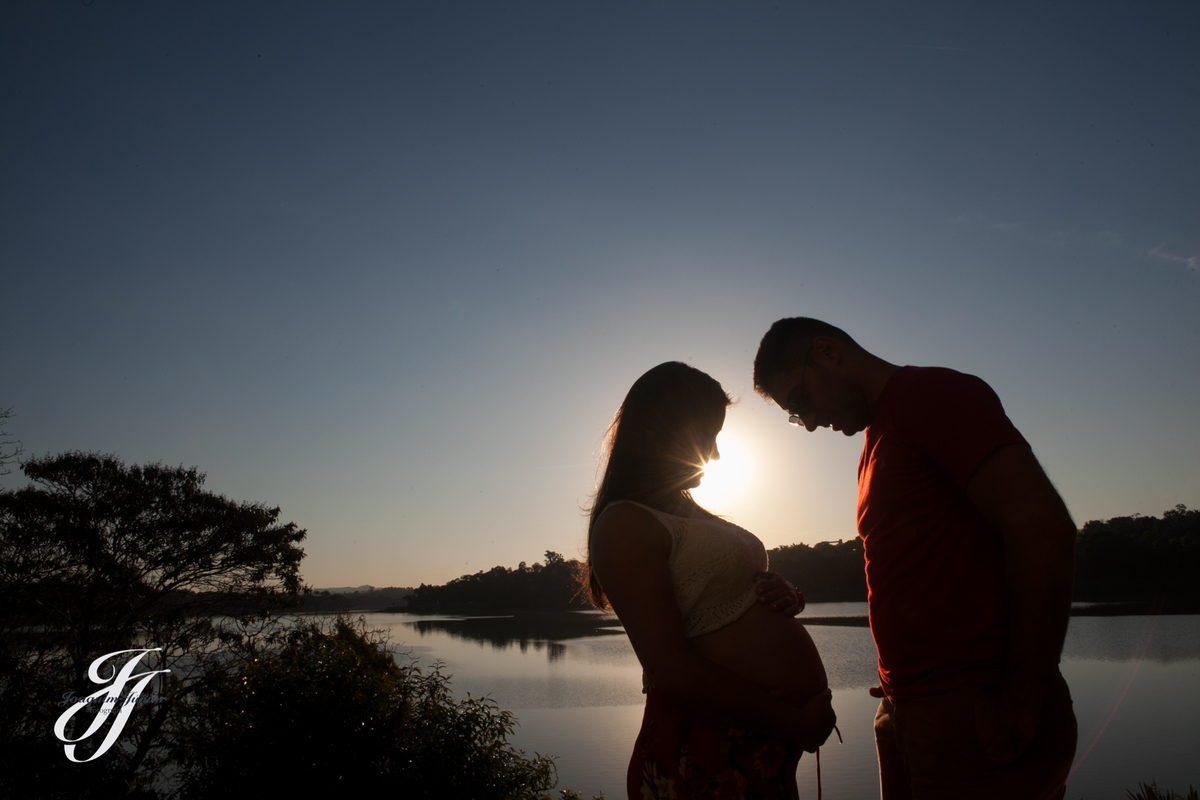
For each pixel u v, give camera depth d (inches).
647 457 65.7
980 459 60.8
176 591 834.8
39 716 648.4
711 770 58.3
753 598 64.9
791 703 62.5
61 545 773.9
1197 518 3292.3
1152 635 2356.1
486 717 377.7
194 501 866.1
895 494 68.9
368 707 361.1
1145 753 991.0
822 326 81.4
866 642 2314.2
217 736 359.3
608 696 1694.1
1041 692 56.7
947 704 63.7
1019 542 57.6
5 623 730.8
